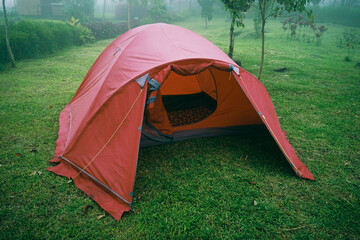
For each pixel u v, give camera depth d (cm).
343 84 801
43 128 481
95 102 379
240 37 1784
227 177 360
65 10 2481
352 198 325
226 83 459
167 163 388
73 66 991
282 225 281
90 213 292
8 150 403
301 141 462
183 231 271
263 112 401
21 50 1049
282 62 1080
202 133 467
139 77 357
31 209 292
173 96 633
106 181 320
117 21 3073
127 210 295
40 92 681
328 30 2192
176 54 403
